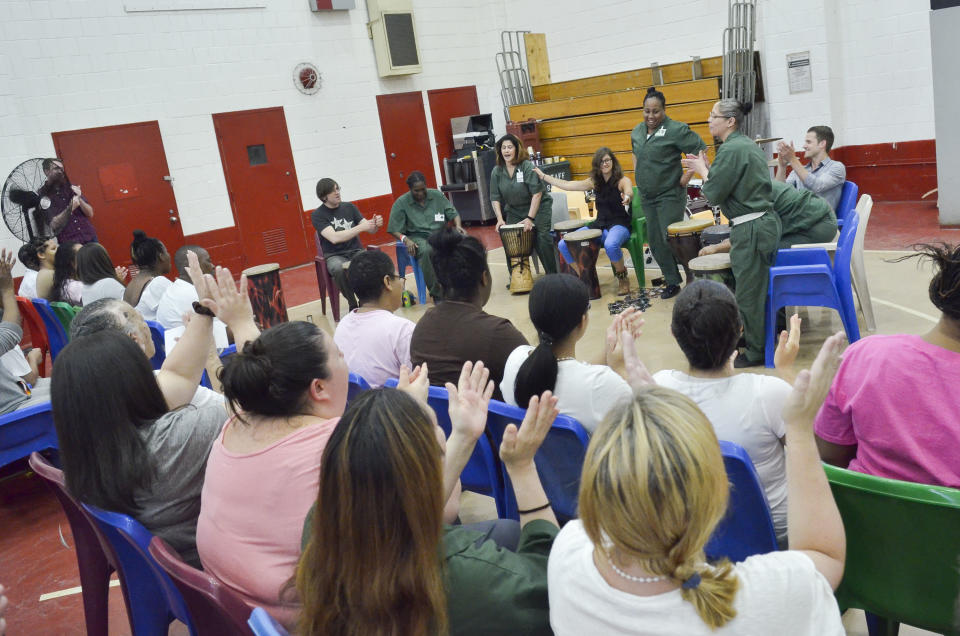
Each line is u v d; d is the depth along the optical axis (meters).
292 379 1.48
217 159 8.53
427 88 10.21
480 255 2.51
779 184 4.20
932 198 7.38
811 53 7.48
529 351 2.14
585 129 9.47
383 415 1.02
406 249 6.31
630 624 0.89
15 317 3.51
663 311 5.04
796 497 1.09
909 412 1.44
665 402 0.88
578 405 1.89
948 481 1.43
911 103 7.34
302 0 9.00
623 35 9.48
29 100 7.27
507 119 10.27
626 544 0.84
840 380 1.56
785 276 3.70
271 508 1.41
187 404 1.99
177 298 3.87
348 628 1.04
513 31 9.95
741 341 4.21
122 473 1.61
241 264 8.81
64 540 3.05
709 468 0.83
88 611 2.05
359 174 9.69
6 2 7.07
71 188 6.46
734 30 8.35
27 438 2.82
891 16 7.24
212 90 8.42
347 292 5.88
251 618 1.06
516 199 6.12
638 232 5.61
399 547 1.00
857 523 1.36
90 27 7.57
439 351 2.40
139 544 1.51
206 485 1.50
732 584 0.86
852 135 7.76
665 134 5.02
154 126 8.05
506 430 1.32
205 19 8.30
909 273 4.98
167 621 1.82
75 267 4.69
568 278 1.98
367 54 9.61
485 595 1.09
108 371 1.62
